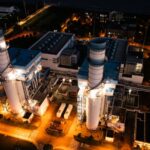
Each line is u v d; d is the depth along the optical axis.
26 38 141.88
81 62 108.12
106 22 159.88
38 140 74.88
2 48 67.81
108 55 101.69
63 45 112.69
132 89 94.56
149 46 132.00
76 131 78.00
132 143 72.94
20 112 84.00
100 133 76.94
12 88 75.75
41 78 93.44
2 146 72.50
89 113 71.06
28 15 181.75
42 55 104.38
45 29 155.12
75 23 162.75
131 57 98.81
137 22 159.88
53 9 195.12
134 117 81.81
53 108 88.06
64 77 102.69
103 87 66.38
